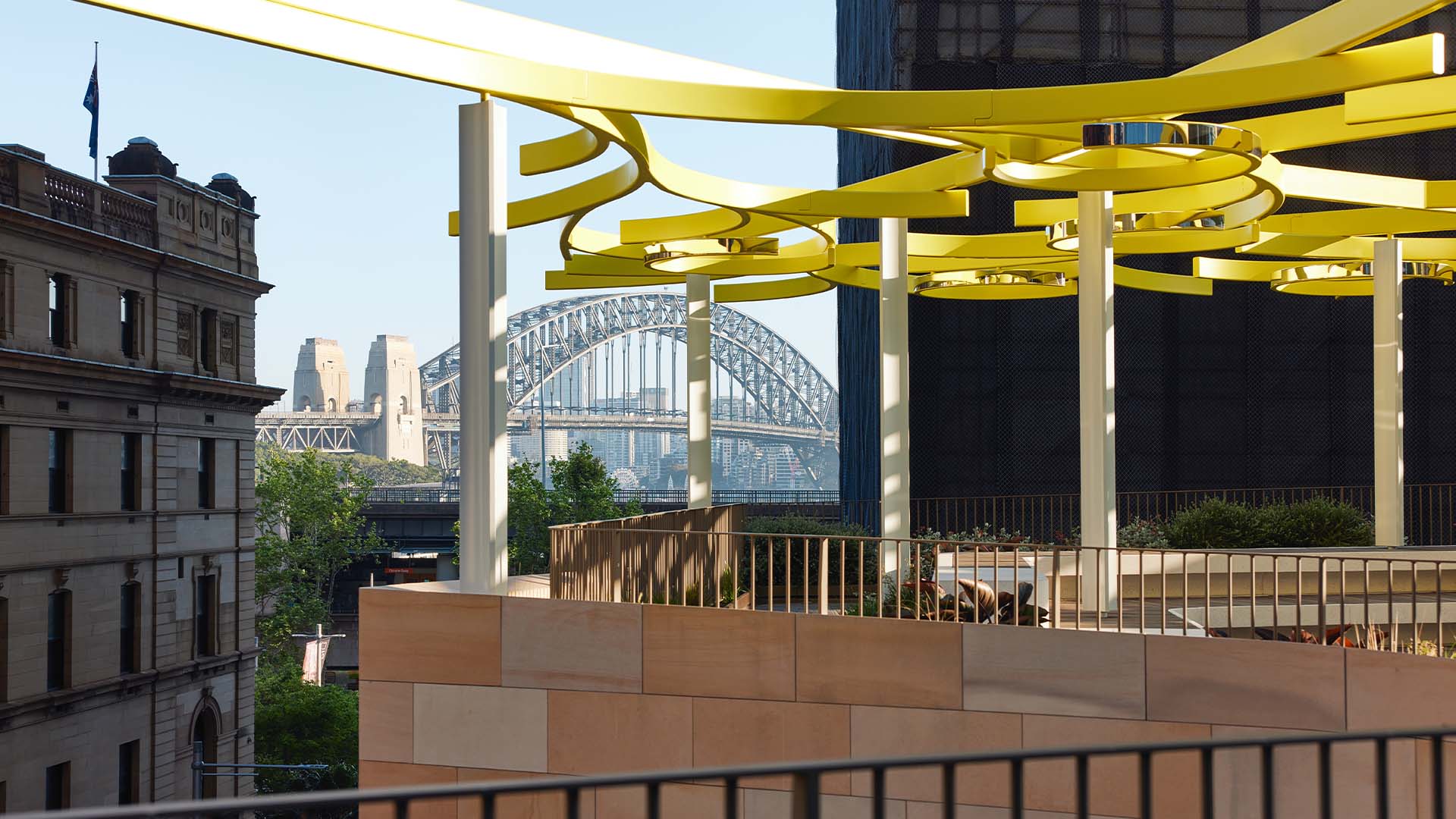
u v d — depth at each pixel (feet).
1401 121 45.11
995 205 101.04
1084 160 51.57
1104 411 51.44
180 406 131.03
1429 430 103.09
